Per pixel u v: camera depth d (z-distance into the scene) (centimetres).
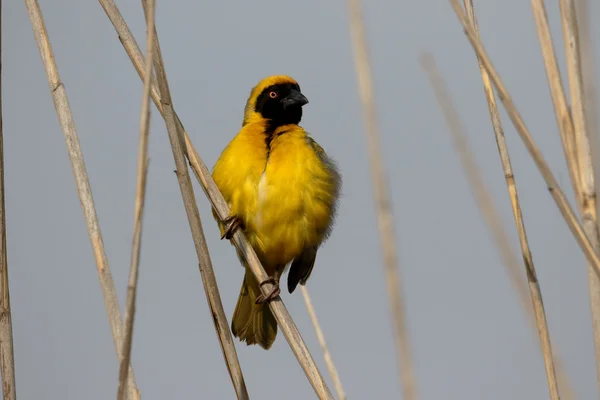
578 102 559
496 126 663
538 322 607
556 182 520
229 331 678
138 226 530
